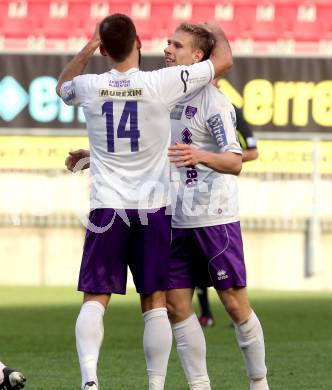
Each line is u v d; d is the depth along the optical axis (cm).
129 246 1686
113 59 1662
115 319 3666
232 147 1725
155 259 1673
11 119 5516
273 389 2081
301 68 5519
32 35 6353
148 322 1705
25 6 6394
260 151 5519
